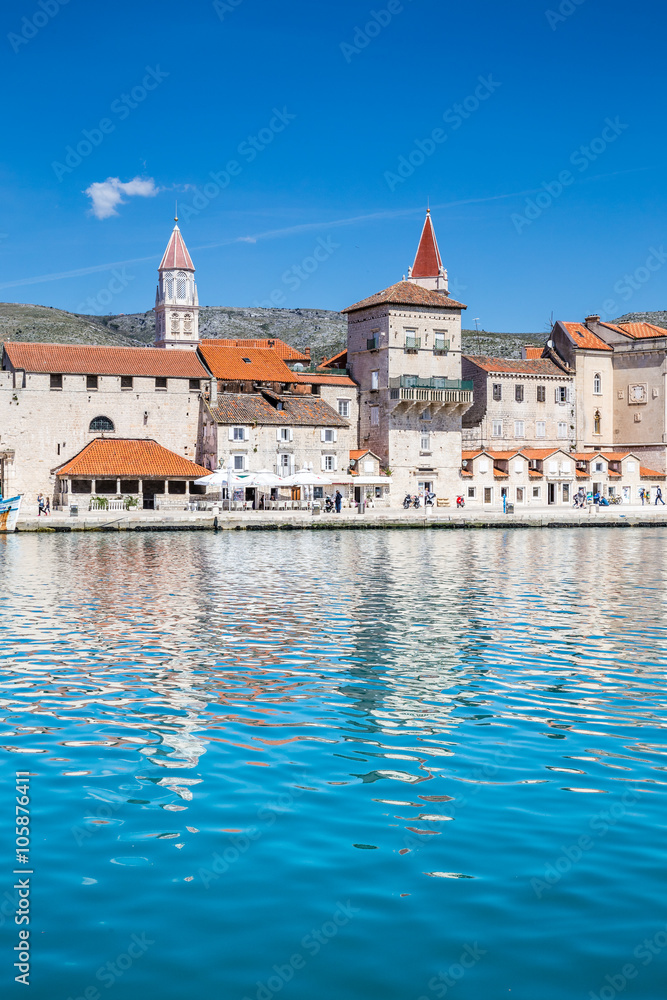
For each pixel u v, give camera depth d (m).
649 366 111.25
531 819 11.96
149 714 17.09
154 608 30.62
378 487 99.31
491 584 38.19
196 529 75.44
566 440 111.12
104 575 41.03
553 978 8.29
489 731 16.09
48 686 19.27
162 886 10.06
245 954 8.70
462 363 109.75
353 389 104.00
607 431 114.25
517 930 9.09
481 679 20.06
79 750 14.95
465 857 10.77
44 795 12.85
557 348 115.06
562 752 14.87
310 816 12.05
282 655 22.64
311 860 10.70
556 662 21.92
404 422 100.69
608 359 114.00
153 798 12.74
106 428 91.38
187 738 15.59
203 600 32.69
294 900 9.73
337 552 55.03
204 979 8.29
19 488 88.31
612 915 9.38
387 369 100.44
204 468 89.75
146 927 9.18
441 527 81.88
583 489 107.19
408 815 12.09
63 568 44.19
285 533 74.12
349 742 15.38
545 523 85.00
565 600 33.09
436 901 9.69
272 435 93.31
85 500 84.56
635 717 16.95
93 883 10.12
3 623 27.39
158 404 93.31
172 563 47.09
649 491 110.56
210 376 94.69
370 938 8.97
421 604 31.84
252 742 15.39
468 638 25.11
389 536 71.25
